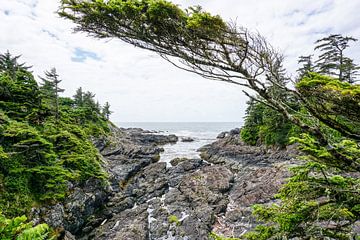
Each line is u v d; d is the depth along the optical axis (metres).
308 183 4.89
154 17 3.42
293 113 4.64
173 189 25.86
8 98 20.02
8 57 32.72
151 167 33.00
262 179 23.41
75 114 37.16
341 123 3.89
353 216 4.39
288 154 27.98
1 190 14.07
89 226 19.02
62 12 3.50
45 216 15.28
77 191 18.91
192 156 43.34
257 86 3.78
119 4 3.37
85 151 23.02
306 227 4.80
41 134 19.38
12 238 3.83
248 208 19.17
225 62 3.71
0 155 13.99
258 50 3.60
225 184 24.80
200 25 3.36
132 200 23.73
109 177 25.88
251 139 40.50
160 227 17.95
